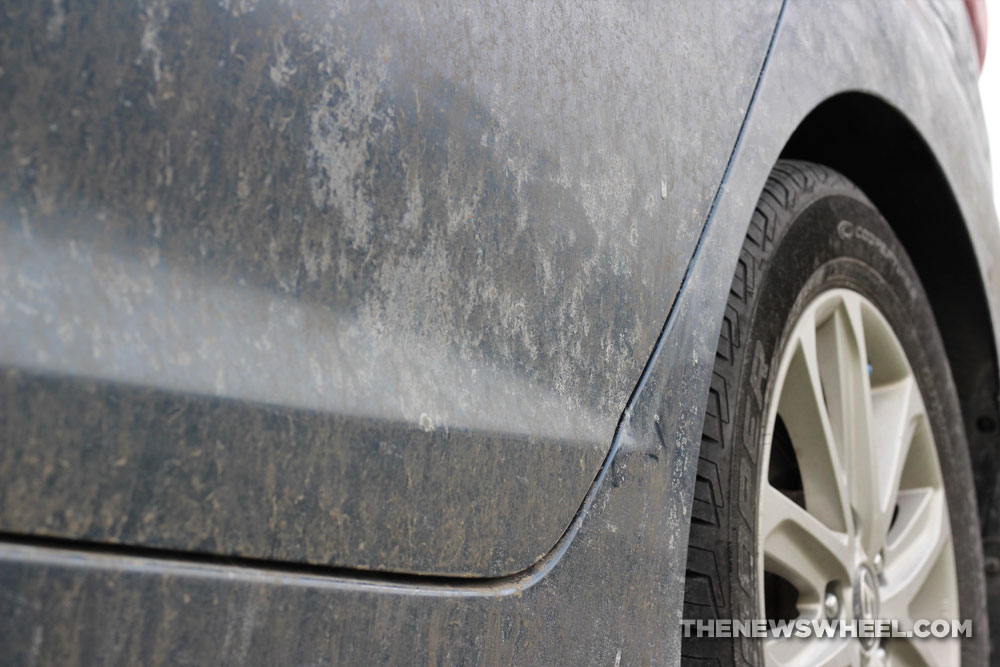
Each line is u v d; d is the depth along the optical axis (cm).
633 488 87
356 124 63
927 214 174
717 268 100
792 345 122
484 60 74
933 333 168
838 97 140
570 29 84
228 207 56
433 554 67
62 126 49
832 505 133
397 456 64
